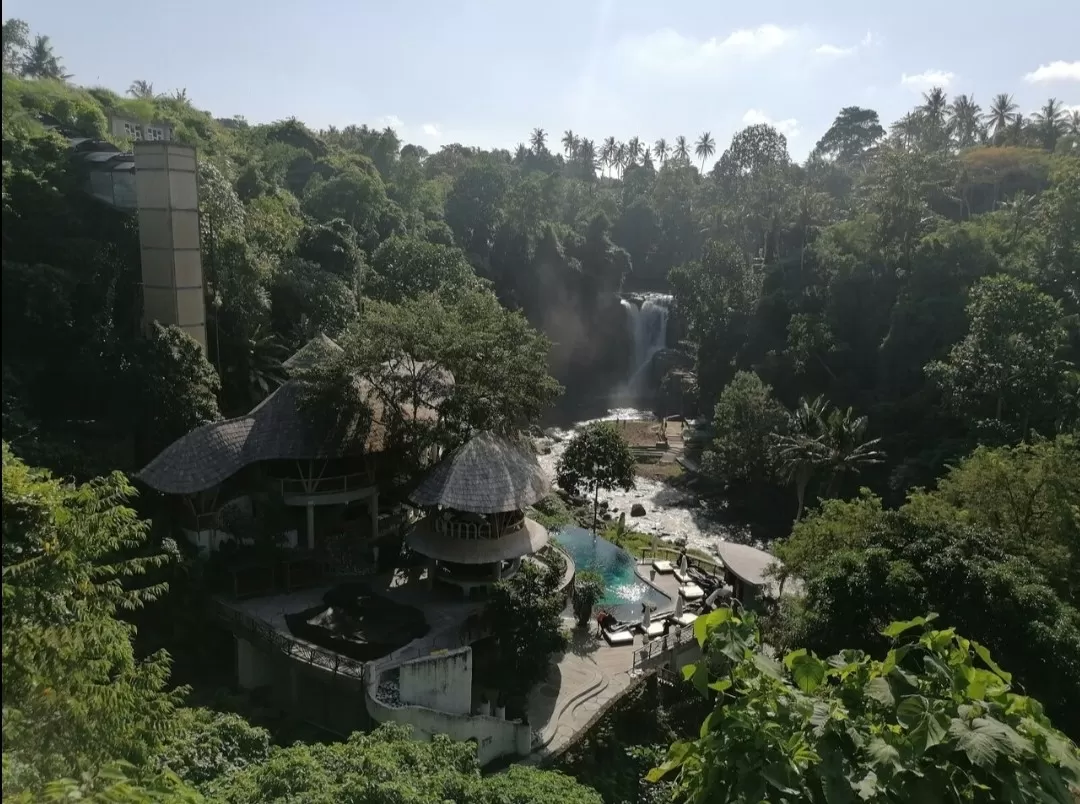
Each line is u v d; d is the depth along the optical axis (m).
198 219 40.47
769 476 58.56
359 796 13.50
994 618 21.14
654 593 36.81
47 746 12.34
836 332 70.88
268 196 68.94
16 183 38.75
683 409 85.12
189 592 27.94
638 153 154.50
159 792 11.50
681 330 94.12
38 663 12.91
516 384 34.28
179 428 36.19
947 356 62.06
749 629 8.48
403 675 23.45
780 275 80.88
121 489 16.59
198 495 30.89
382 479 35.41
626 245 116.62
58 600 13.92
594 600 33.06
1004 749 6.72
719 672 25.58
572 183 127.88
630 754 26.20
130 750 13.86
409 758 16.34
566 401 90.50
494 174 106.38
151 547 28.28
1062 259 63.78
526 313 94.00
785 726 7.48
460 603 30.09
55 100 59.03
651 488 64.38
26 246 38.84
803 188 99.06
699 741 8.01
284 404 32.66
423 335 33.62
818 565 25.53
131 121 66.44
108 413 37.69
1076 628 22.20
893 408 61.91
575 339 96.94
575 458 46.75
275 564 30.20
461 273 68.31
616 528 50.19
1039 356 49.94
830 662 8.48
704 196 123.94
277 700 27.12
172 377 36.38
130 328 41.47
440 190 113.50
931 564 22.06
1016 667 20.66
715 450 64.94
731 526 57.12
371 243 78.12
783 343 75.00
